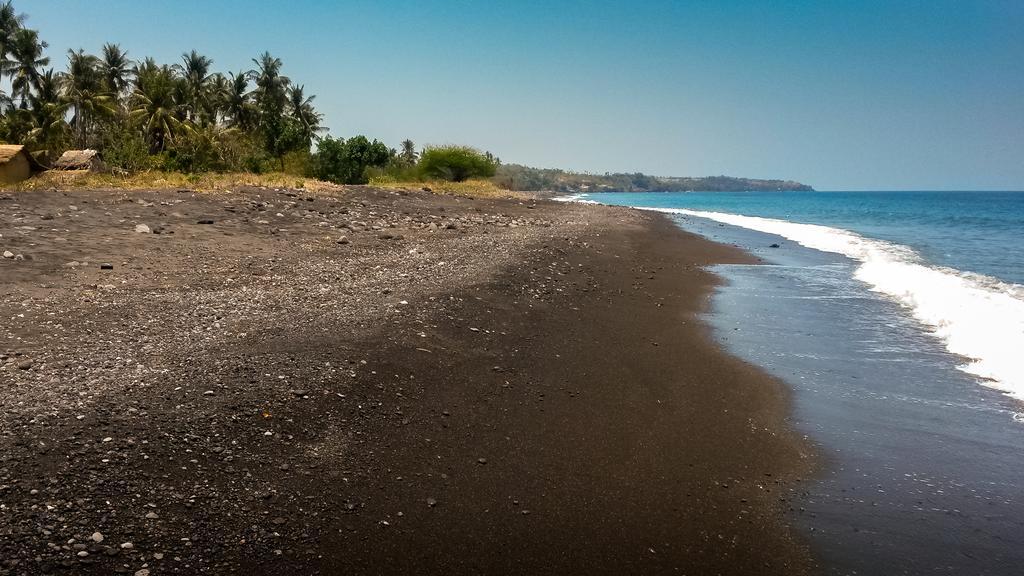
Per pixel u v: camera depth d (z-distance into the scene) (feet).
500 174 223.10
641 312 35.09
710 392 23.15
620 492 15.80
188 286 29.89
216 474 14.24
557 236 62.95
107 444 14.58
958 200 364.38
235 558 11.89
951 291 40.11
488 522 14.05
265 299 28.35
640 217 110.63
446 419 18.72
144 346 20.95
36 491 12.67
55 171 85.30
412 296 30.83
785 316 35.45
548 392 21.85
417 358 22.66
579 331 29.71
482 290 33.99
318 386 18.98
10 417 15.24
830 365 26.45
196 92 181.98
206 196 61.16
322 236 48.11
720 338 30.63
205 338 22.25
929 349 28.84
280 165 151.94
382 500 14.39
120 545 11.68
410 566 12.34
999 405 21.93
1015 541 14.10
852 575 12.82
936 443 19.06
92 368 18.67
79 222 42.42
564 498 15.33
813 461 17.90
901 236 89.45
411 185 140.46
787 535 14.23
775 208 216.74
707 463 17.61
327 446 16.16
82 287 27.86
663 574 12.71
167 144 149.38
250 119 189.26
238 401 17.43
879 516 15.08
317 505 13.84
